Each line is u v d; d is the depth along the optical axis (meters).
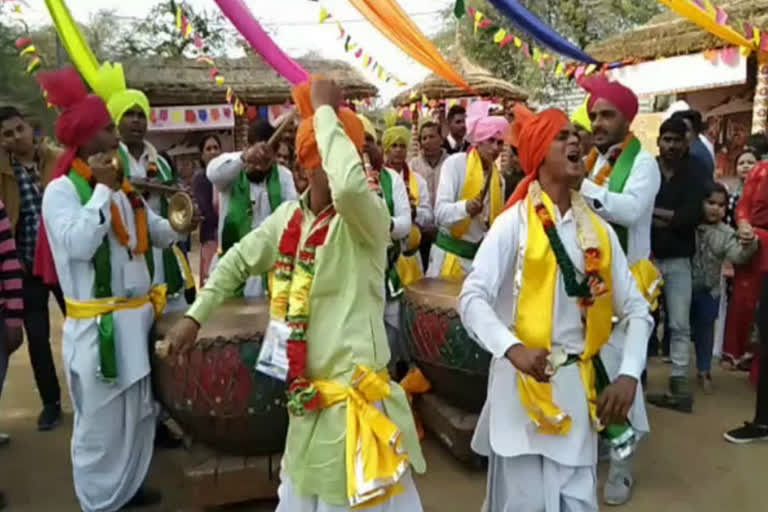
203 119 13.17
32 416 4.47
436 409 3.80
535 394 2.15
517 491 2.26
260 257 2.26
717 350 5.61
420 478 3.54
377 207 1.99
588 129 3.61
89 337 2.90
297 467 2.07
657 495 3.35
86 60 4.71
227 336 2.85
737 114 9.61
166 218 3.66
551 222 2.19
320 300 2.05
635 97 3.27
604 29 16.62
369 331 2.06
